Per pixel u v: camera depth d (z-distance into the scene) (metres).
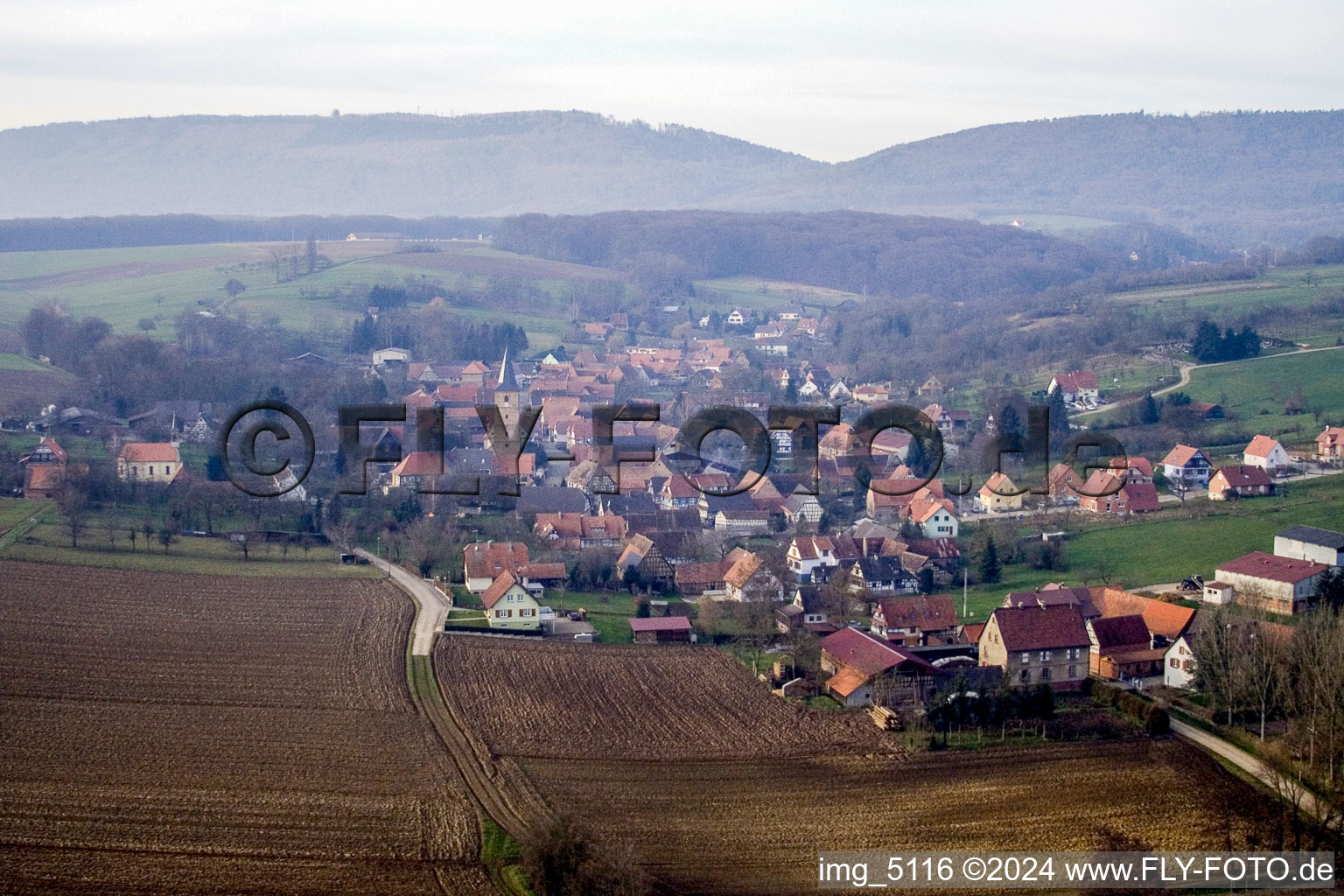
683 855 88.75
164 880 80.56
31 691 113.50
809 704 122.12
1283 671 111.50
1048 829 93.31
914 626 143.62
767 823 94.19
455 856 86.19
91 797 92.31
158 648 128.00
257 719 110.69
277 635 134.50
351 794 95.50
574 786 100.38
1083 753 108.31
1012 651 128.25
